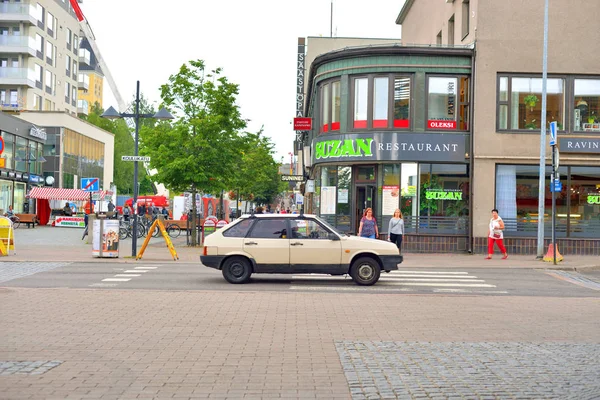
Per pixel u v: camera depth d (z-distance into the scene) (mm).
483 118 27969
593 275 20578
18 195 54312
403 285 16578
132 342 8844
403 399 6156
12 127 52281
